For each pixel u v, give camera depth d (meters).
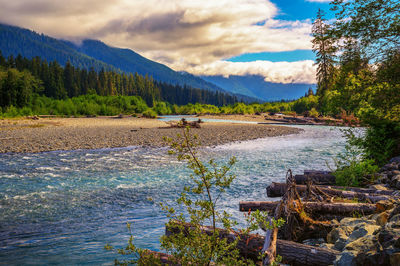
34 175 12.41
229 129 38.19
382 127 11.34
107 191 10.02
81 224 7.04
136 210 8.08
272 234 4.12
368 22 9.20
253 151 19.62
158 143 23.67
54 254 5.42
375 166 10.13
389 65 9.70
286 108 113.19
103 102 95.94
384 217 4.64
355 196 7.12
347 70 10.30
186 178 11.95
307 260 4.01
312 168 13.85
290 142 25.34
